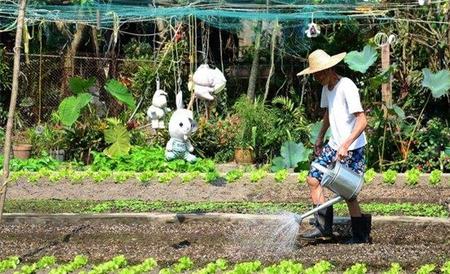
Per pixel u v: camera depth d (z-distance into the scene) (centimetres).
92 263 902
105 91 2042
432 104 1769
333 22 1988
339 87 934
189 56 2016
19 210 1216
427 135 1603
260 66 2061
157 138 1828
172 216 1074
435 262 863
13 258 904
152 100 1827
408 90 1767
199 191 1371
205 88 1756
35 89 2062
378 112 1597
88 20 1897
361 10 1784
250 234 994
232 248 933
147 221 1078
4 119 2045
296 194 1327
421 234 997
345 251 902
